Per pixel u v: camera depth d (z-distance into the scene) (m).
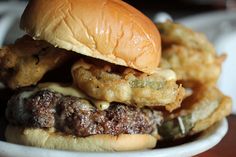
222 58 0.47
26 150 0.30
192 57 0.43
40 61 0.34
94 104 0.33
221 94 0.40
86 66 0.33
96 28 0.31
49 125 0.32
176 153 0.32
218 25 0.89
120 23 0.32
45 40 0.31
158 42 0.34
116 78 0.32
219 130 0.37
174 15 1.23
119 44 0.32
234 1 1.26
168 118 0.36
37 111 0.32
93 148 0.31
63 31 0.31
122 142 0.32
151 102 0.33
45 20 0.31
